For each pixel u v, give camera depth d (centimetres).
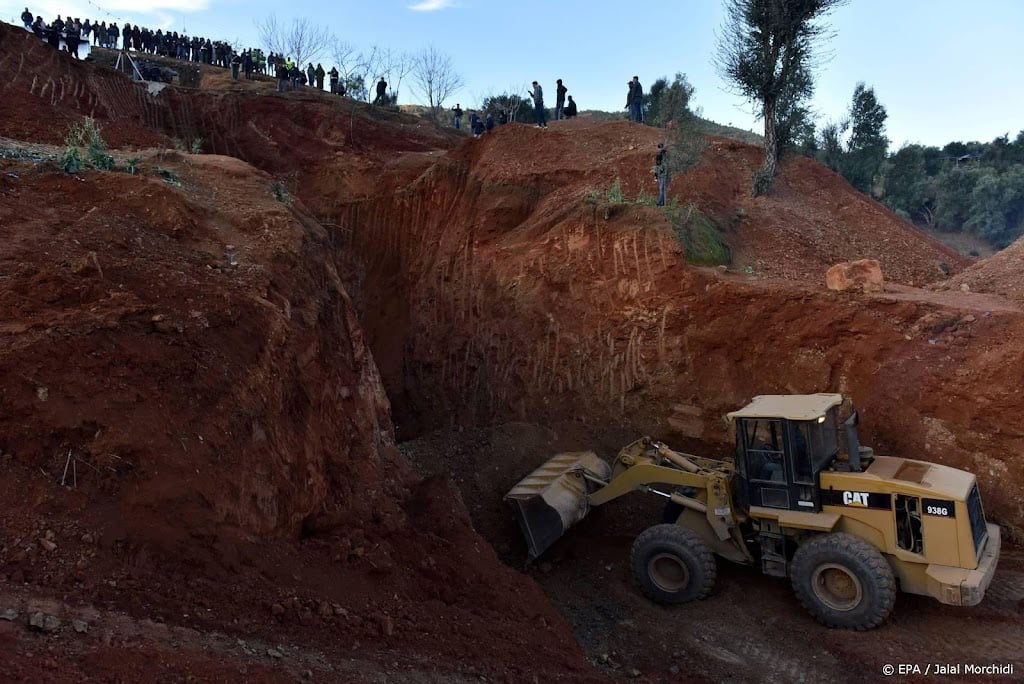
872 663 704
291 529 648
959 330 1016
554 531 965
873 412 1026
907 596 803
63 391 541
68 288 665
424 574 709
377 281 1858
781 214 1548
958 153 4525
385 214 1917
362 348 1052
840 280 1145
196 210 1007
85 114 1908
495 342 1455
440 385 1537
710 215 1447
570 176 1623
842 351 1079
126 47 3081
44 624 396
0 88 1702
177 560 508
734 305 1170
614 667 726
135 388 575
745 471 841
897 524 755
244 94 2455
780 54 1620
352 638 536
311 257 1071
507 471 1215
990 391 940
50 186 923
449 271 1620
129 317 648
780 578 888
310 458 720
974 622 751
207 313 711
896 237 1557
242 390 661
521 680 566
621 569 964
